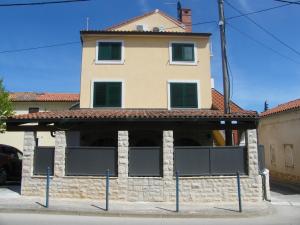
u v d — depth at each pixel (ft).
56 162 53.47
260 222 41.11
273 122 86.84
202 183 53.01
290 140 77.56
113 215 43.96
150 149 53.62
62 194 52.75
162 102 78.13
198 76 79.56
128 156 53.31
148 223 39.11
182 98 78.43
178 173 51.85
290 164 77.87
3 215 41.75
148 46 80.18
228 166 54.44
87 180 52.75
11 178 67.97
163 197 52.19
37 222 37.32
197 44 81.05
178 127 58.18
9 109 88.79
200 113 59.16
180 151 53.78
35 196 53.26
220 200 52.95
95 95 77.56
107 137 70.79
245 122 58.13
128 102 77.66
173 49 80.43
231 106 81.25
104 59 79.00
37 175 54.24
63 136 54.13
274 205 54.03
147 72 79.10
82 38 79.66
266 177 58.70
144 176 52.90
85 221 39.19
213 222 40.78
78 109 77.05
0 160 65.57
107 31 78.79
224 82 60.90
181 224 39.01
